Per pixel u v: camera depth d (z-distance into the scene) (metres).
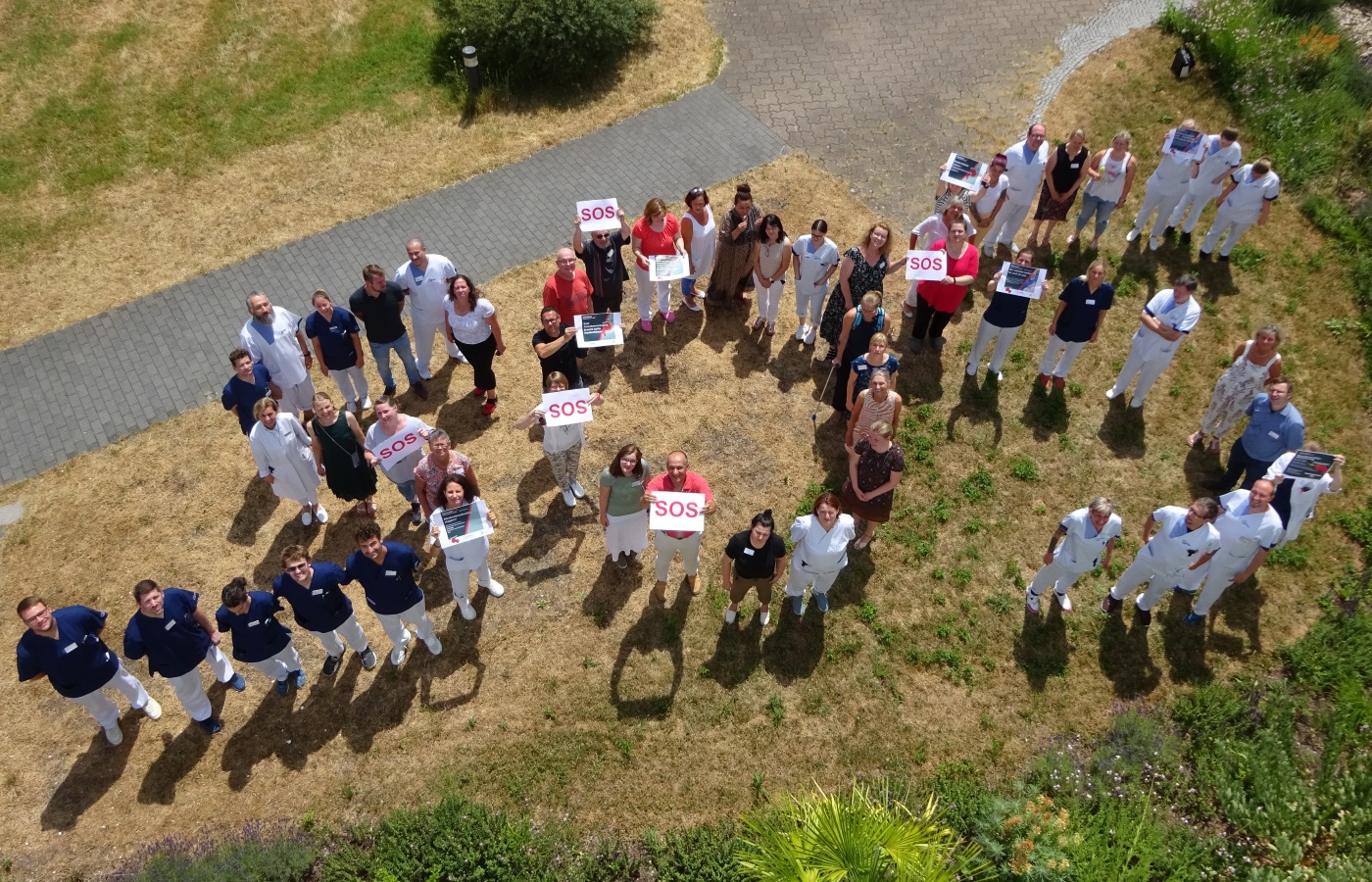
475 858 6.96
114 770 7.60
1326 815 7.19
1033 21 15.32
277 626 7.41
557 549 8.97
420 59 14.37
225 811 7.39
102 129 13.27
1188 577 8.42
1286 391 8.24
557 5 13.59
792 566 8.01
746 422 10.02
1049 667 8.21
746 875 6.85
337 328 9.05
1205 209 12.43
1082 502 9.39
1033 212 12.56
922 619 8.53
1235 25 14.25
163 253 11.81
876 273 9.38
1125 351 10.74
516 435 9.91
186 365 10.59
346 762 7.66
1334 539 9.09
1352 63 14.62
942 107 13.74
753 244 10.45
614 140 13.27
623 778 7.58
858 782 7.53
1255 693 8.00
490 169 12.85
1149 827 7.05
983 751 7.73
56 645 6.91
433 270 9.45
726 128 13.43
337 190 12.56
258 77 14.05
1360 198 12.37
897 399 8.35
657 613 8.52
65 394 10.31
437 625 8.45
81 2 14.91
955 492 9.45
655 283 10.56
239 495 9.41
